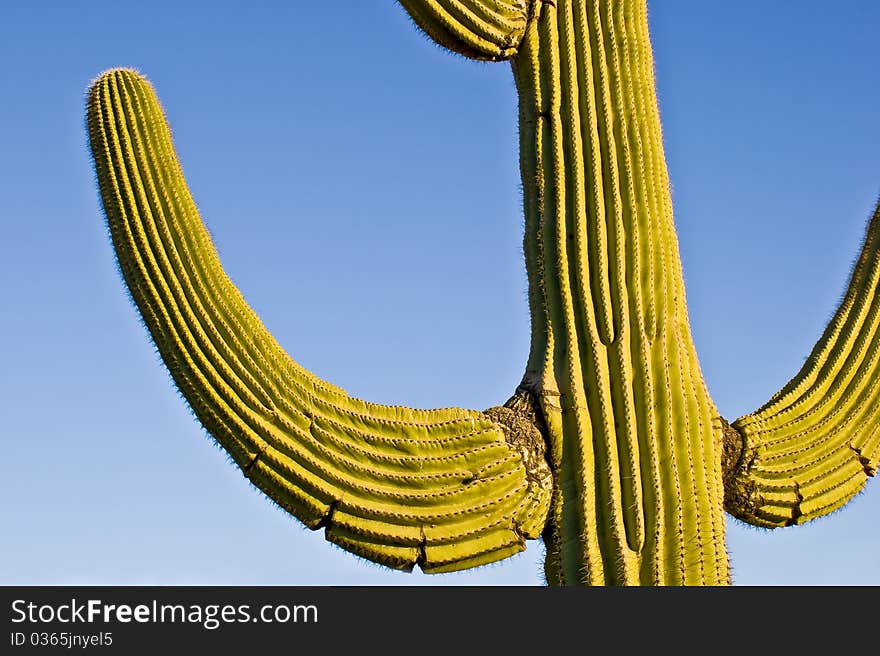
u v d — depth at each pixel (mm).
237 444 6871
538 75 7926
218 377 6879
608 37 7973
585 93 7883
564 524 7336
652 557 7352
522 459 7250
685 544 7398
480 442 7172
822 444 8117
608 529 7328
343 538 6922
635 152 7820
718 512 7559
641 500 7398
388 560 6945
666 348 7641
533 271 7734
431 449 7086
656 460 7469
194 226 7000
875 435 8320
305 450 6906
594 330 7551
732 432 7867
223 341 6906
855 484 8227
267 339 6977
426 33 7680
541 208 7770
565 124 7852
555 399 7441
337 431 6965
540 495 7266
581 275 7617
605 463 7387
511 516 7168
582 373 7520
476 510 7066
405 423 7082
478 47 7730
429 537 6965
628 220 7711
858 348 8367
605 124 7828
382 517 6926
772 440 7953
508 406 7418
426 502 7008
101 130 7035
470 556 7047
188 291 6918
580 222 7676
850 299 8555
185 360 6887
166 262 6934
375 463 6984
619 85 7898
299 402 6938
